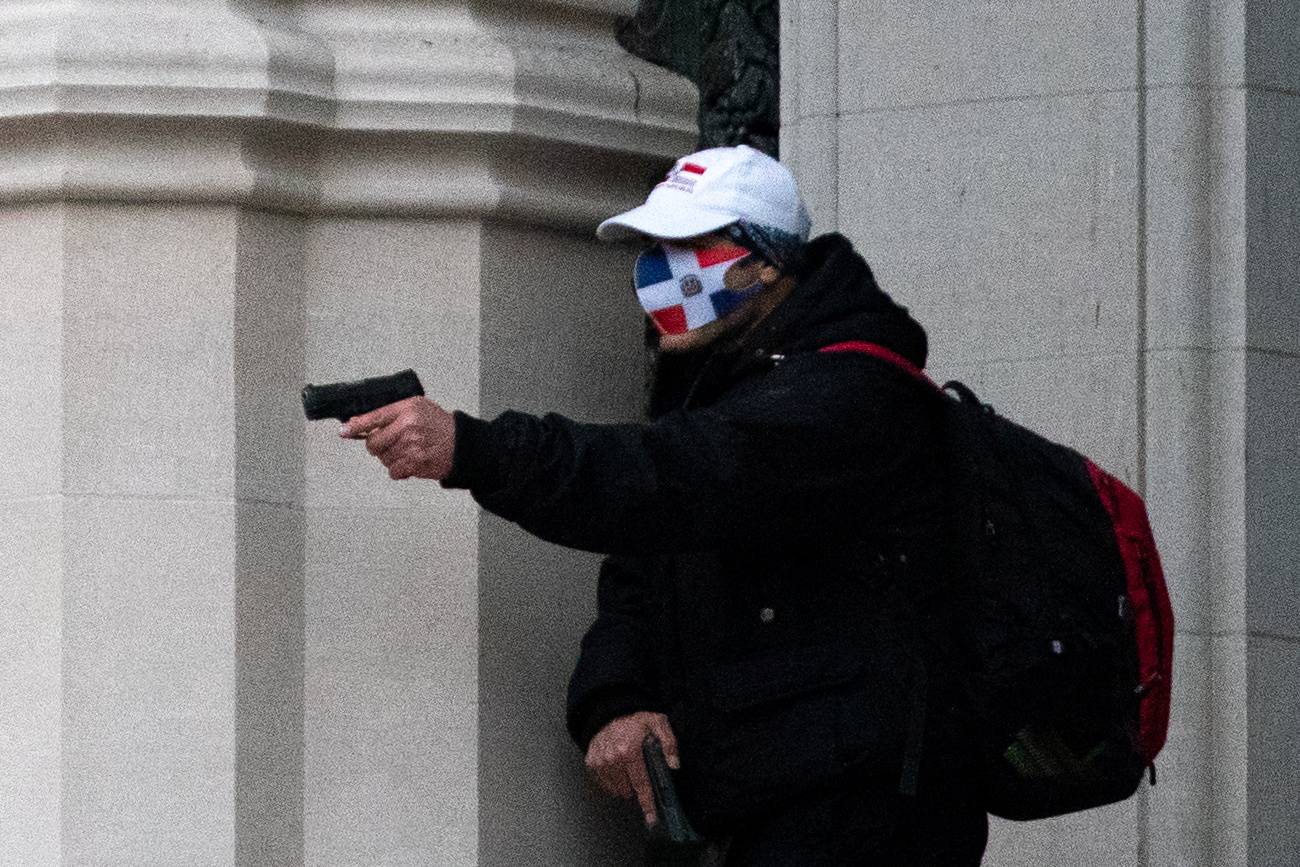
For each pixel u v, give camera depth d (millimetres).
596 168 12305
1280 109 14172
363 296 11875
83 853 11523
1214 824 13859
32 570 11641
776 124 15219
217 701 11547
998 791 11391
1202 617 13922
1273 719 13938
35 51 11438
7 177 11648
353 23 11938
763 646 11133
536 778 12094
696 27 15469
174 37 11438
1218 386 13992
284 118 11508
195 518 11570
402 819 11805
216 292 11602
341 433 10625
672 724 11805
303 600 11836
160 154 11547
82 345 11609
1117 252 14086
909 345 11289
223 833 11523
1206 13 14094
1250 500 13922
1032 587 11188
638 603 11914
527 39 12211
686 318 11477
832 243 11523
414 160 11828
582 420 12352
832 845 10977
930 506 11211
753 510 10836
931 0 14523
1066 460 11469
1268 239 14078
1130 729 11445
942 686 11133
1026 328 14250
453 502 11867
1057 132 14242
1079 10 14219
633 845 12648
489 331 11945
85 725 11547
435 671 11844
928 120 14508
